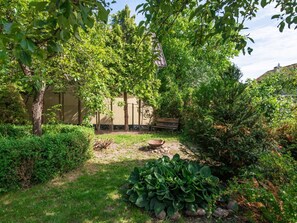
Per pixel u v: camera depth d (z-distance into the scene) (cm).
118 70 839
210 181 331
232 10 204
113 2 208
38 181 405
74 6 113
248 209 239
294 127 455
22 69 408
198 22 248
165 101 1010
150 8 202
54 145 423
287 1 204
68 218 297
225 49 1373
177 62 1397
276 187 231
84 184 406
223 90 393
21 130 586
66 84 614
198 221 298
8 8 232
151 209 315
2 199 349
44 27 122
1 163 362
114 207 326
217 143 367
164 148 678
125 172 472
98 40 614
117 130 1012
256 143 360
